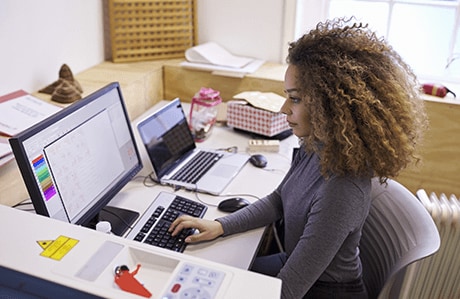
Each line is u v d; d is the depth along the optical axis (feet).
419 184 7.05
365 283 4.65
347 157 3.47
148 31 7.94
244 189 5.16
